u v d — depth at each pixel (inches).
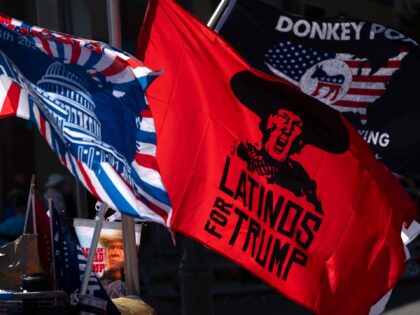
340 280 264.8
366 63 374.0
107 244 274.1
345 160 266.4
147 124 228.5
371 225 266.7
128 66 223.8
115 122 225.3
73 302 216.5
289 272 261.1
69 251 227.0
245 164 258.8
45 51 222.2
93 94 223.6
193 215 253.0
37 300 211.9
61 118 219.6
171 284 928.9
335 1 1194.6
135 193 225.5
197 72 260.5
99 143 221.9
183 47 261.6
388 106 374.0
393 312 722.8
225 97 259.9
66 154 218.4
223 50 260.2
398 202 268.8
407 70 372.8
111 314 227.8
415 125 373.7
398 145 374.0
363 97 374.3
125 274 263.7
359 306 265.6
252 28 370.9
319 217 264.7
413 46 372.2
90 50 223.5
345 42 373.1
